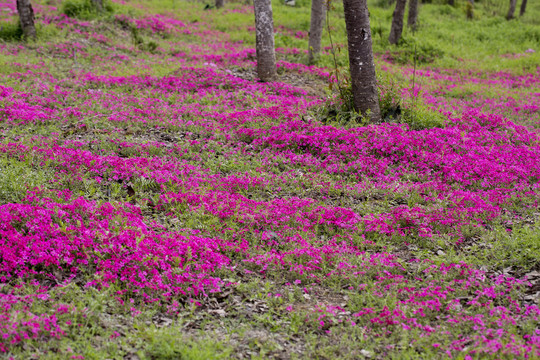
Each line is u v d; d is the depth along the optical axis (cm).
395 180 905
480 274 600
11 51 1864
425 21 3331
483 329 491
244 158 998
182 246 620
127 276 562
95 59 1880
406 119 1158
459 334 493
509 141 1083
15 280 539
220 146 1034
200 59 1998
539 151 1050
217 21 3130
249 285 585
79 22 2345
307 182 895
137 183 820
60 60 1800
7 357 414
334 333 503
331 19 3055
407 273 627
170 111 1248
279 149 1039
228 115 1226
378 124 1141
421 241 699
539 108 1520
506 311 520
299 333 507
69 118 1162
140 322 498
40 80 1459
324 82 1709
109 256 585
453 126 1139
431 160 966
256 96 1443
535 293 560
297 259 645
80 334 461
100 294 516
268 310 546
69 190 759
